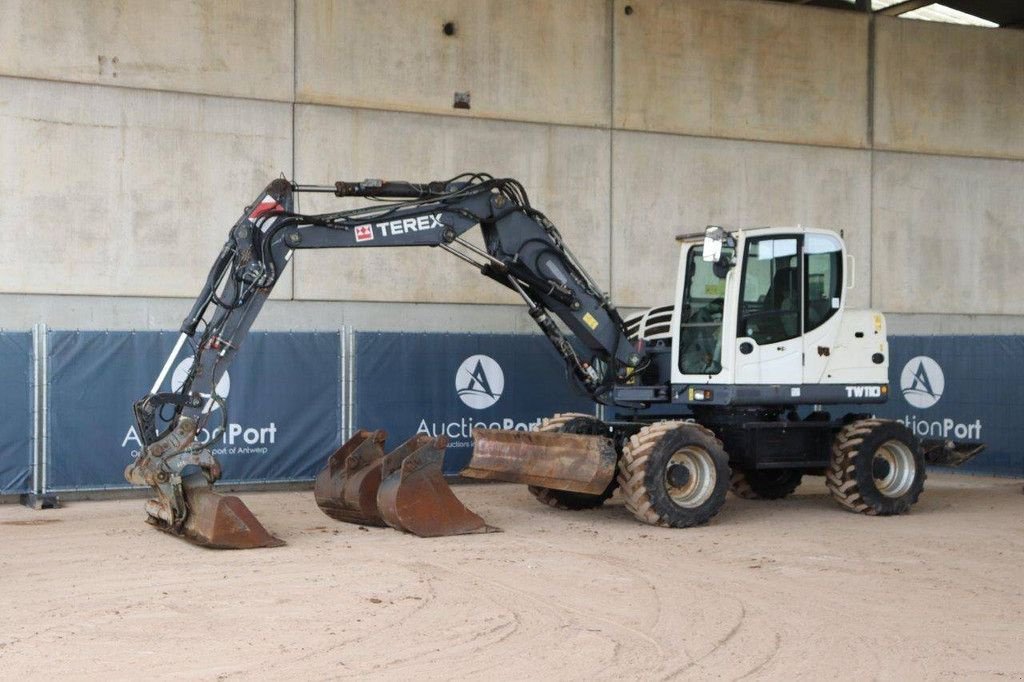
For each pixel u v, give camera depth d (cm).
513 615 770
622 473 1141
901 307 1870
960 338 1633
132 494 1362
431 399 1480
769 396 1219
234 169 1495
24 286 1399
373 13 1565
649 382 1284
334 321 1552
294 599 812
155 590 838
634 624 750
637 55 1712
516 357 1527
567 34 1672
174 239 1466
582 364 1253
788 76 1806
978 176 1927
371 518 1127
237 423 1384
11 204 1393
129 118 1445
